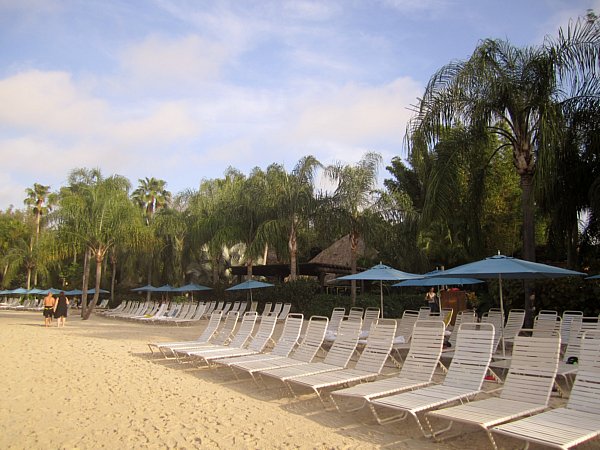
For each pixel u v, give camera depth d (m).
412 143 11.87
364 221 20.70
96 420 5.70
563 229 12.40
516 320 10.80
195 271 32.88
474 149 11.94
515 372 5.24
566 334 9.52
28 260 44.41
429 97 11.80
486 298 15.66
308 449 4.70
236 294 25.70
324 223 21.19
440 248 22.34
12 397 6.80
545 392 4.90
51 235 24.17
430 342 6.33
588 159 11.46
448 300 13.64
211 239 25.47
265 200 22.75
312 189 21.75
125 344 12.93
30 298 40.97
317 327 8.53
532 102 10.73
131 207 24.89
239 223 24.28
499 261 8.55
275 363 7.94
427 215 11.59
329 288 29.86
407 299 20.70
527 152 11.23
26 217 50.66
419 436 5.10
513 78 11.09
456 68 11.61
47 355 10.66
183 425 5.49
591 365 4.76
